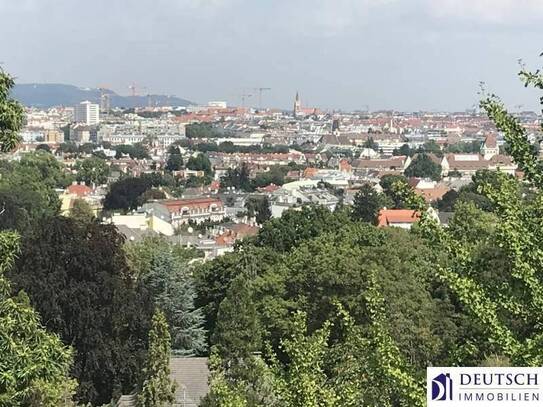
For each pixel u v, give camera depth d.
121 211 172.88
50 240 45.25
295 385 15.44
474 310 12.84
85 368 44.09
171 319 59.62
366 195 126.69
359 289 45.25
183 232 147.75
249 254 67.31
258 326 42.50
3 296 20.41
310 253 51.91
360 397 15.59
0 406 18.25
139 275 63.91
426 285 47.66
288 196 191.88
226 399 16.52
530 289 12.66
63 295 44.03
